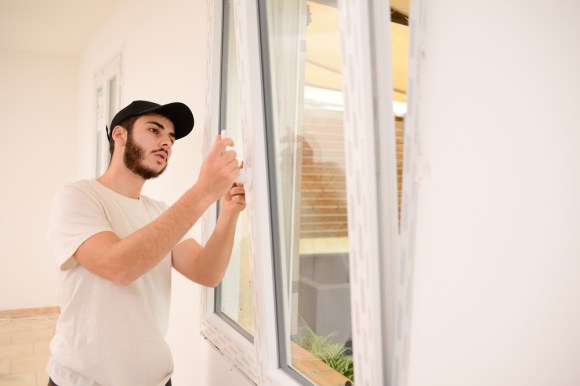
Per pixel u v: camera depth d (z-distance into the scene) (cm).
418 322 85
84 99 493
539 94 67
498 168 72
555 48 65
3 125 509
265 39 138
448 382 80
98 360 140
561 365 66
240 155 179
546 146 66
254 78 136
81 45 490
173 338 236
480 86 73
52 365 146
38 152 522
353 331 99
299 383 132
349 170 95
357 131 92
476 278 75
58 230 138
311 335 136
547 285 67
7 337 445
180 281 227
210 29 178
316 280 133
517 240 70
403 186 85
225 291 191
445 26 78
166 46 241
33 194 521
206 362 192
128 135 153
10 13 389
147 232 123
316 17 126
